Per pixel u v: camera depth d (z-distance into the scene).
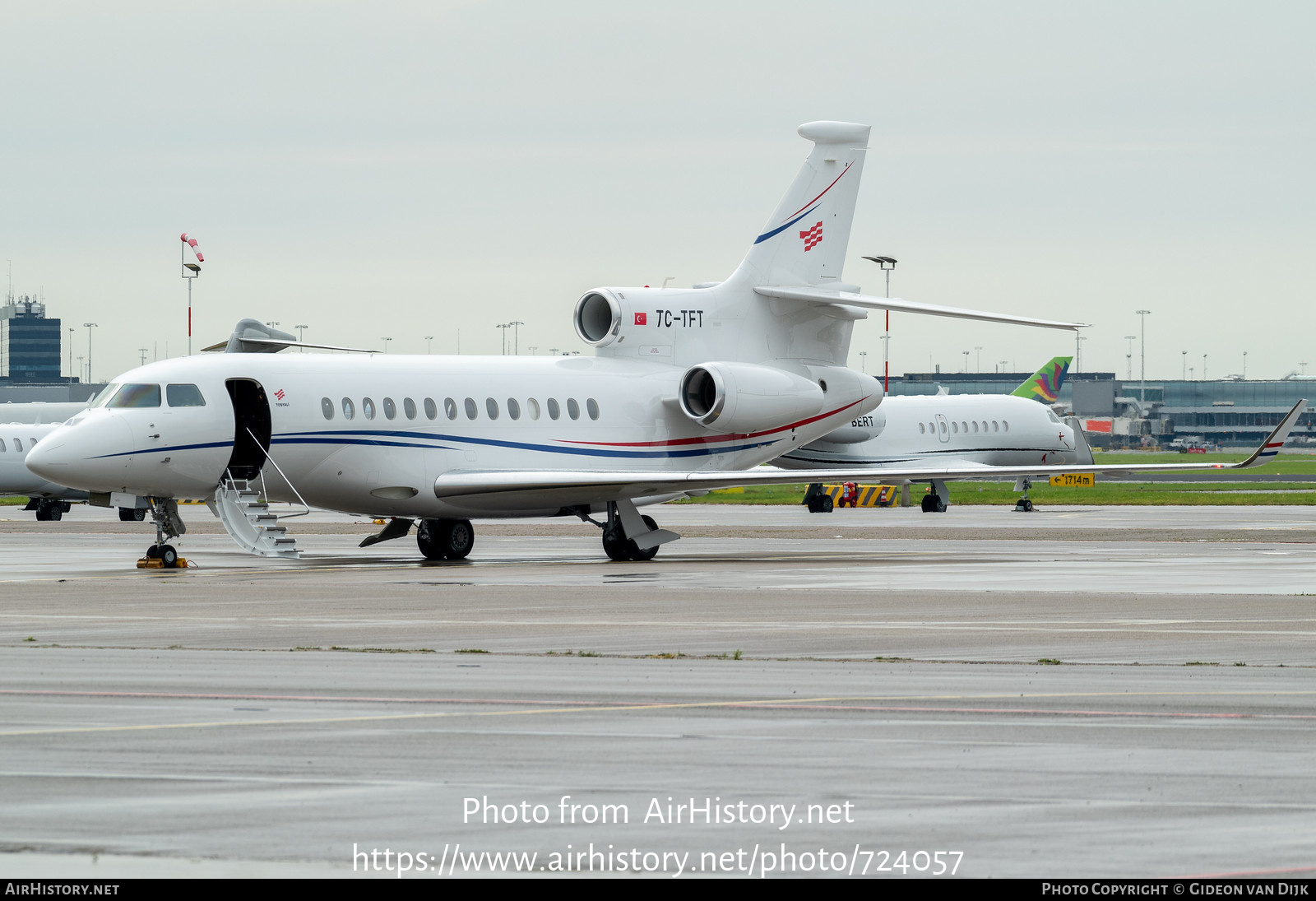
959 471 92.31
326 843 24.56
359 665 44.91
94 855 23.88
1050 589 72.06
